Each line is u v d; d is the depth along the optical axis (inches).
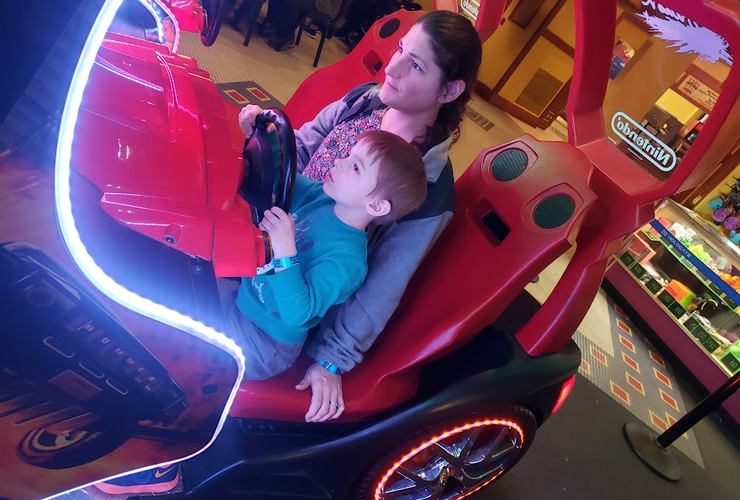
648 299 125.9
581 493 72.0
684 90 72.5
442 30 42.1
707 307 119.3
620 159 50.2
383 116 50.3
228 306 43.9
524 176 48.1
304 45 164.4
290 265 36.1
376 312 44.4
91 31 21.4
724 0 37.2
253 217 37.2
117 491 43.6
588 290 49.9
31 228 22.8
